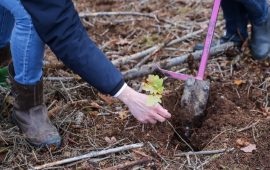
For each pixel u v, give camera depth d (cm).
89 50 188
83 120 248
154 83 217
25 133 232
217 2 252
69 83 275
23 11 200
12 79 228
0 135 234
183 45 319
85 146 233
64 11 183
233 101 261
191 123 243
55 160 224
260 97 264
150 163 220
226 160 222
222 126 241
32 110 232
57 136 231
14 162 223
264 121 243
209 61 296
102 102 263
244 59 296
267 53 290
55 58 302
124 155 226
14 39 210
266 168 217
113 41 324
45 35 184
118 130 241
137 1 385
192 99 242
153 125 242
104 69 190
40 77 225
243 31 300
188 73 288
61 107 253
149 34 334
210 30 252
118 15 363
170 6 374
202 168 219
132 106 200
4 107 252
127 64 298
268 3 286
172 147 234
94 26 348
